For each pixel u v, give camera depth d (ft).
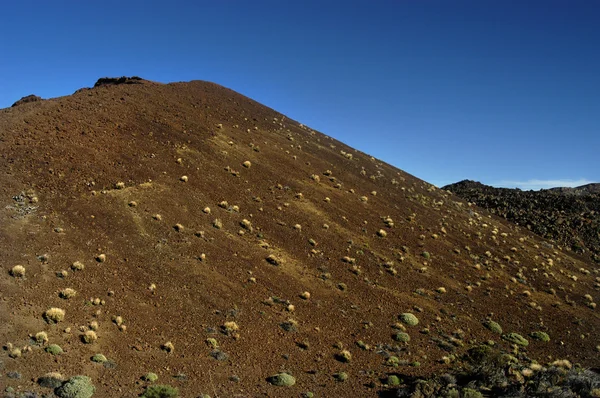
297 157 217.97
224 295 111.96
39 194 120.98
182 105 222.28
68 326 85.20
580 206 278.46
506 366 96.17
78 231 113.39
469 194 342.44
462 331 123.03
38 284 92.48
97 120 171.32
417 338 115.14
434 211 217.15
